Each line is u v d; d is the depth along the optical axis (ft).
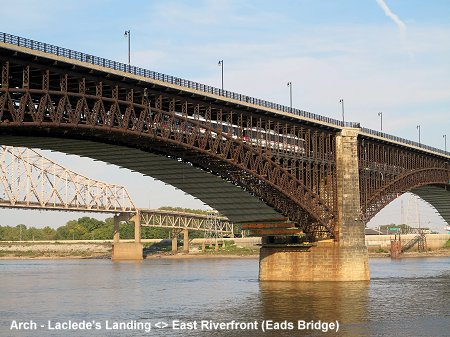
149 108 307.37
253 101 370.53
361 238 438.81
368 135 463.83
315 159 419.95
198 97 334.44
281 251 443.73
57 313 301.02
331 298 345.51
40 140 301.63
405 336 245.04
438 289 387.14
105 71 281.95
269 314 293.23
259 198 393.29
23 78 256.52
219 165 362.53
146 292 393.91
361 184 466.29
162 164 362.94
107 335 244.01
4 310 312.50
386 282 432.25
